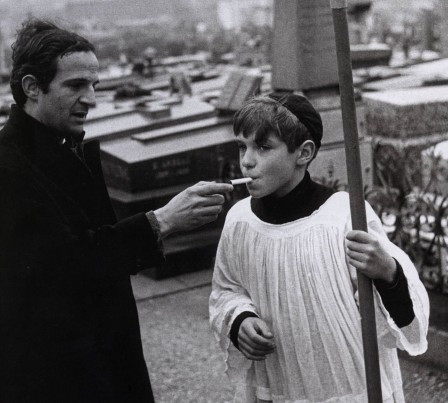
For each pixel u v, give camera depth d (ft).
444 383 13.60
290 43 19.49
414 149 20.94
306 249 7.32
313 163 19.39
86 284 7.13
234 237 7.86
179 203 7.32
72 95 7.27
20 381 7.13
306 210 7.47
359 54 36.73
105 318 7.49
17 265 6.97
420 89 23.57
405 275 7.00
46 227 6.97
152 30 110.42
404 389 13.51
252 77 23.38
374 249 6.61
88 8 156.04
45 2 173.06
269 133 7.16
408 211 16.16
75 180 7.43
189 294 19.88
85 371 7.25
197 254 21.48
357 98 20.59
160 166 21.77
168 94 31.60
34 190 7.09
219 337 7.86
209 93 35.50
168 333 17.20
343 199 7.56
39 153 7.28
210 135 22.58
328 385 7.43
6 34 123.75
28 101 7.40
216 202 7.34
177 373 15.03
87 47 7.35
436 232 15.38
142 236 7.19
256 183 7.31
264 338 7.27
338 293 7.27
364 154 20.11
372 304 6.75
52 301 7.07
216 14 145.28
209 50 85.92
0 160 7.13
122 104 27.68
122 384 7.66
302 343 7.39
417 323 6.99
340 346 7.31
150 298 19.75
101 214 7.69
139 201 21.47
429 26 55.98
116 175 22.13
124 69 59.77
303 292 7.36
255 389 8.12
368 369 6.81
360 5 41.39
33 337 7.09
